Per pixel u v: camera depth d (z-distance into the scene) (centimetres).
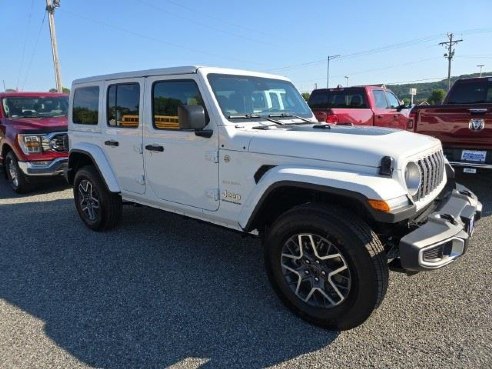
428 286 353
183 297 346
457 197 354
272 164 319
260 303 334
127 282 376
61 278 388
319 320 293
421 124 693
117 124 460
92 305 336
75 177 525
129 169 453
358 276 267
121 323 308
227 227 370
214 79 370
